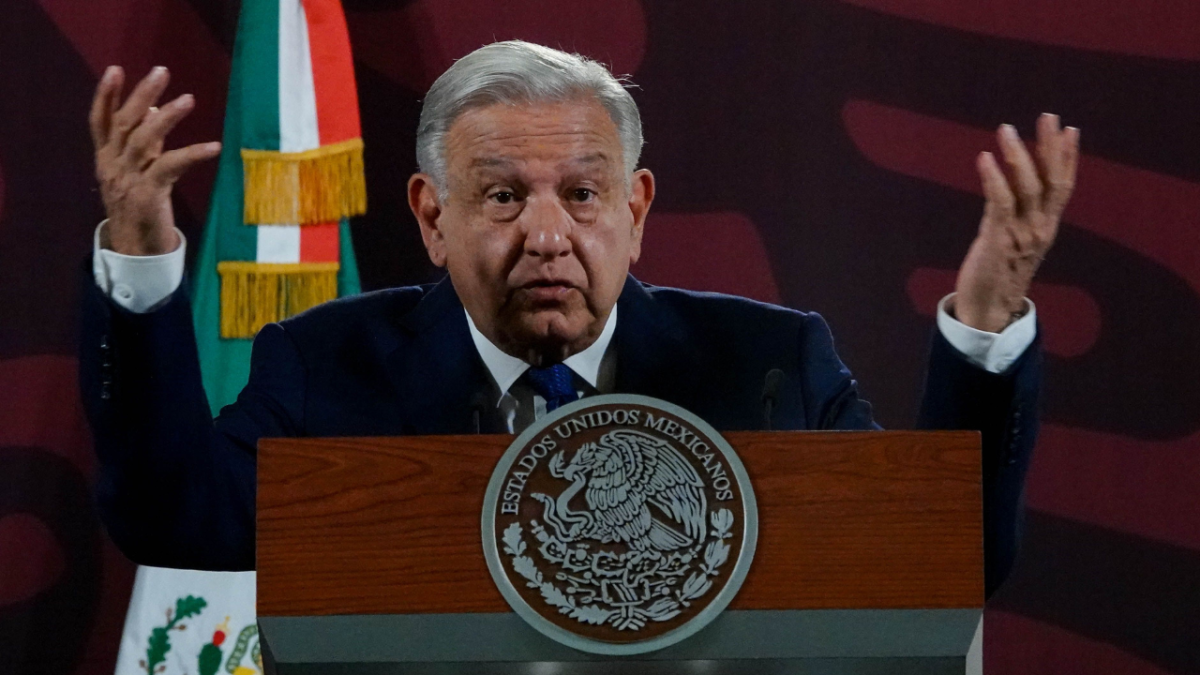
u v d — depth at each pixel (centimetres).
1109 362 1239
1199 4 1258
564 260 658
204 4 1246
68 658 1188
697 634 468
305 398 741
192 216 1216
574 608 466
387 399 740
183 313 587
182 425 598
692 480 474
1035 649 1223
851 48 1279
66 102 1233
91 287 573
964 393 587
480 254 662
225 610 1064
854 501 476
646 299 768
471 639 471
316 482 475
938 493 477
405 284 1234
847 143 1274
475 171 657
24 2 1234
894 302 1264
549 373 736
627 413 478
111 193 549
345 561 472
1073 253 1250
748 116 1273
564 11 1270
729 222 1267
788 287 1265
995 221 566
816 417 746
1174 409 1230
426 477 475
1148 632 1216
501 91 659
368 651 473
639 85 1271
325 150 1125
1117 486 1228
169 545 641
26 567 1191
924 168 1270
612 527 471
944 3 1275
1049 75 1266
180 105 543
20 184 1223
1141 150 1252
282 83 1130
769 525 475
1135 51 1259
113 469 613
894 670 480
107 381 580
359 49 1251
